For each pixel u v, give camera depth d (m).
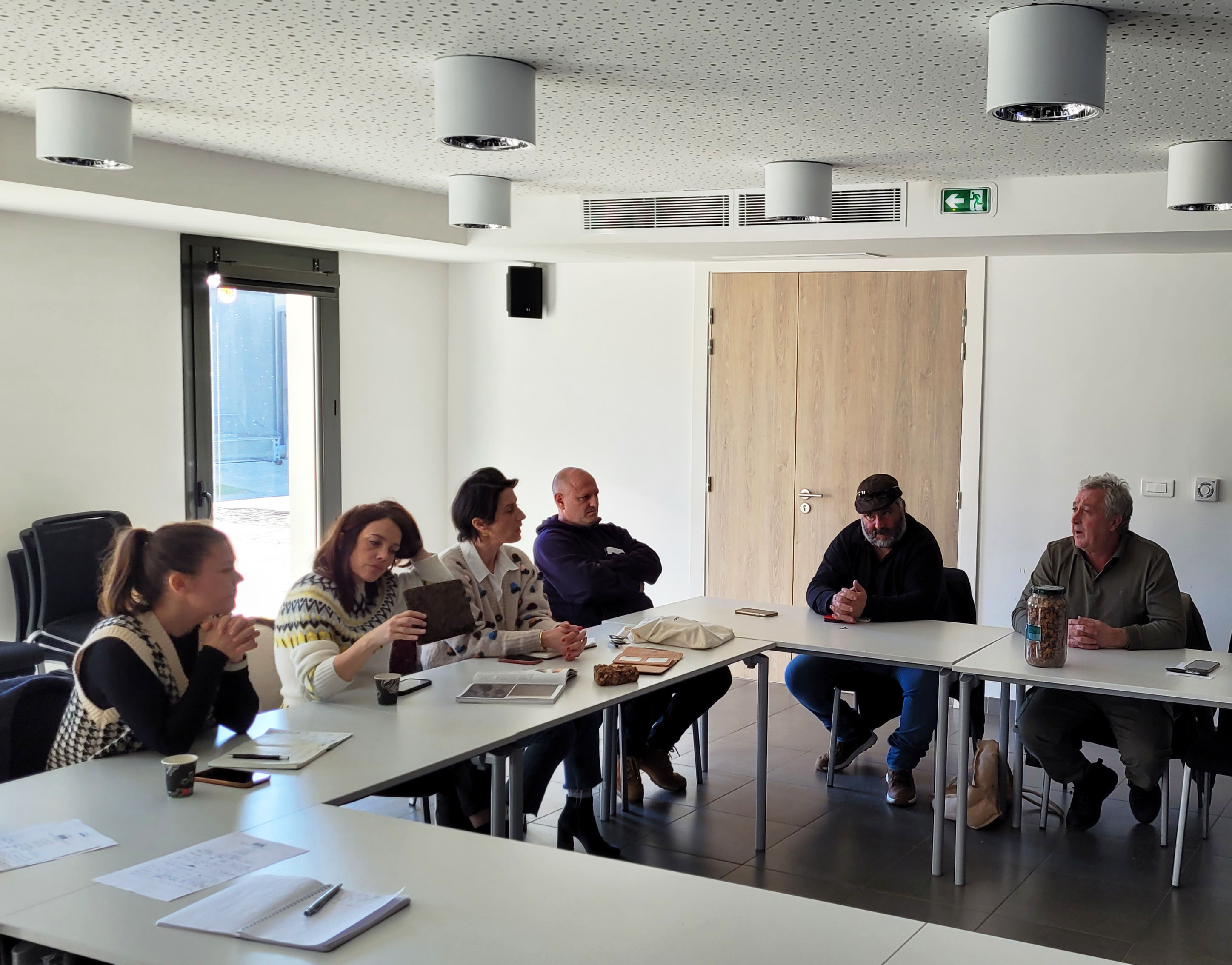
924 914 3.27
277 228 5.11
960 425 5.82
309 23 2.74
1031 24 2.55
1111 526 3.75
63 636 4.55
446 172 4.84
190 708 2.46
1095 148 4.05
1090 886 3.47
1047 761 3.73
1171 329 5.38
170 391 5.47
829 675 4.42
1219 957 3.01
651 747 4.34
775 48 2.89
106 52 3.02
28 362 4.92
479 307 6.92
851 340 6.01
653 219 5.25
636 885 1.83
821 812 4.17
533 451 6.84
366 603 3.18
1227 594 5.34
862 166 4.50
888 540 4.24
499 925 1.67
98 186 4.10
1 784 2.29
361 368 6.50
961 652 3.62
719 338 6.30
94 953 1.59
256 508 6.00
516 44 2.90
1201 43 2.77
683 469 6.46
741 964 1.56
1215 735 3.39
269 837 2.02
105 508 5.24
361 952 1.58
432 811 4.00
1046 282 5.60
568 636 3.52
